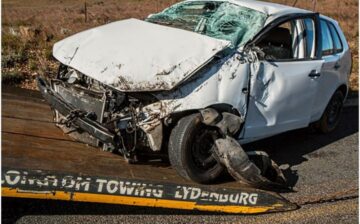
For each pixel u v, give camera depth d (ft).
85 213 13.46
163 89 14.06
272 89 17.02
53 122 18.10
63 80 16.43
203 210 14.03
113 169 14.35
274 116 17.46
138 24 17.72
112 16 76.59
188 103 14.42
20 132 16.16
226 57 15.53
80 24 59.52
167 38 15.93
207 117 14.47
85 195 12.53
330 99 22.43
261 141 21.70
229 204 14.30
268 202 14.90
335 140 23.21
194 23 18.25
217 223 13.88
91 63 15.05
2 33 37.58
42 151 14.57
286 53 18.86
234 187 15.07
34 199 13.75
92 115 14.61
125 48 15.39
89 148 15.97
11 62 28.40
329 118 23.43
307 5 94.17
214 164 15.39
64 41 17.29
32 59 29.89
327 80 21.20
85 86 15.65
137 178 13.35
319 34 20.24
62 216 13.10
